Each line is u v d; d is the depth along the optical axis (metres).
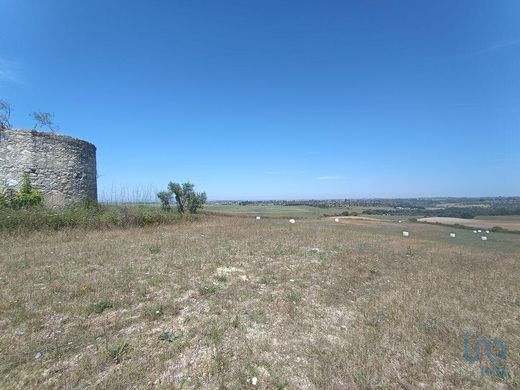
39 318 3.88
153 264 6.48
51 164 13.65
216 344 3.51
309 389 2.89
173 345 3.44
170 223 14.84
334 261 7.91
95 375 2.89
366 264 7.98
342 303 5.13
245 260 7.42
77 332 3.62
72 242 8.79
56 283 5.11
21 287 4.86
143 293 4.84
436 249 12.34
